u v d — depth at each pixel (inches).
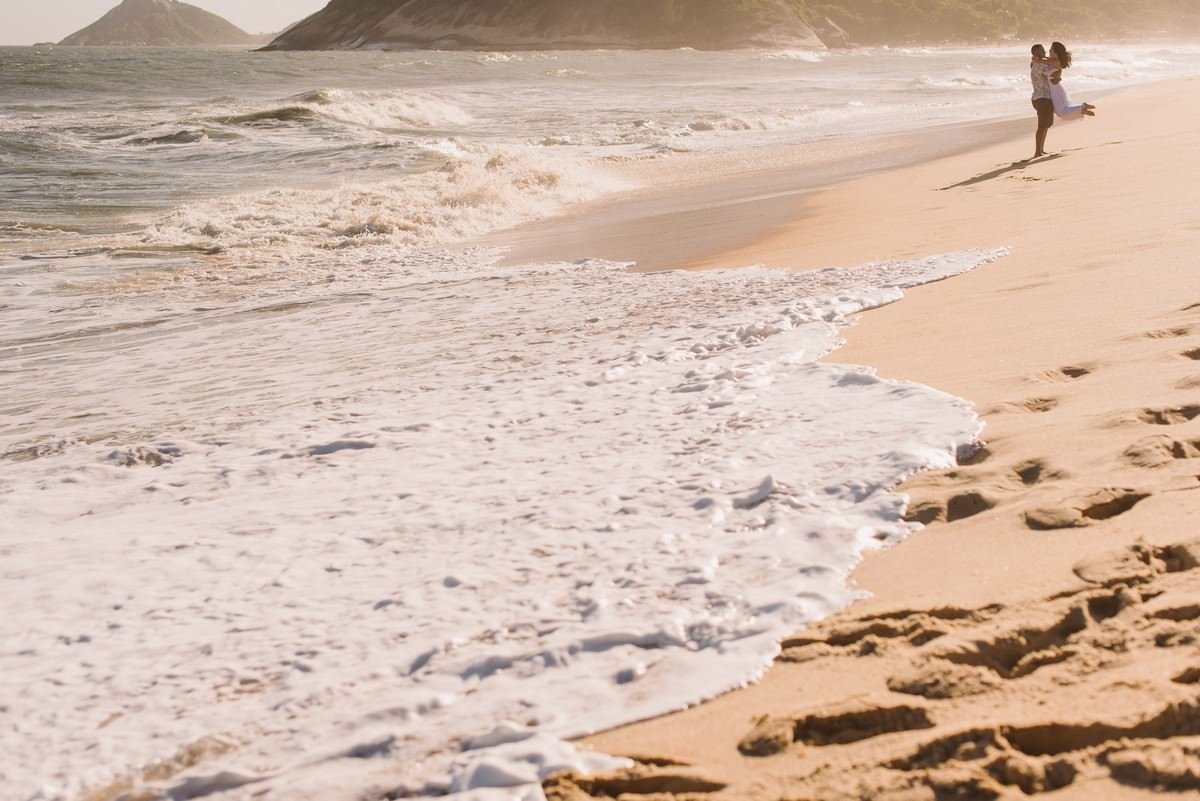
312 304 416.2
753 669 116.8
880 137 972.6
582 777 100.9
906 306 286.2
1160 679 100.7
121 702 129.8
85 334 390.6
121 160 988.6
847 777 95.2
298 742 115.8
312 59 4192.9
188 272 508.1
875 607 126.3
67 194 790.5
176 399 292.2
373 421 245.3
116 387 313.6
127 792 110.9
